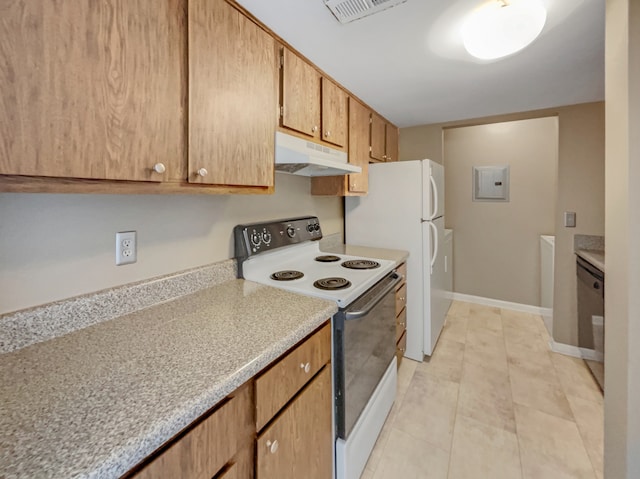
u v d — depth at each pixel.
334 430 1.27
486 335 2.88
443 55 1.60
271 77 1.30
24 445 0.52
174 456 0.63
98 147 0.74
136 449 0.53
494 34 1.32
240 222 1.63
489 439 1.62
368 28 1.35
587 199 2.42
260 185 1.25
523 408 1.86
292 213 2.06
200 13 0.97
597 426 1.70
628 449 0.98
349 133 2.12
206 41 1.00
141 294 1.14
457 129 3.75
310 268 1.81
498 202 3.58
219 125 1.05
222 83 1.06
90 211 1.01
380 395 1.64
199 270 1.38
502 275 3.60
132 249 1.13
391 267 1.88
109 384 0.69
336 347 1.27
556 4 1.19
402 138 3.13
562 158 2.48
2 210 0.83
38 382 0.69
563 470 1.43
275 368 0.90
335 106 1.93
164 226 1.25
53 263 0.93
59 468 0.48
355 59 1.64
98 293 1.02
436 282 2.55
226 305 1.20
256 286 1.45
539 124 3.34
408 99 2.27
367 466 1.47
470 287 3.80
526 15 1.22
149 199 1.19
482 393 2.01
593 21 1.31
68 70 0.68
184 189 0.96
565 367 2.30
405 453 1.54
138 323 1.02
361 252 2.32
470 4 1.19
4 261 0.84
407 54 1.58
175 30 0.91
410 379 2.17
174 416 0.60
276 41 1.40
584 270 2.26
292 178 2.05
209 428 0.70
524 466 1.45
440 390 2.04
